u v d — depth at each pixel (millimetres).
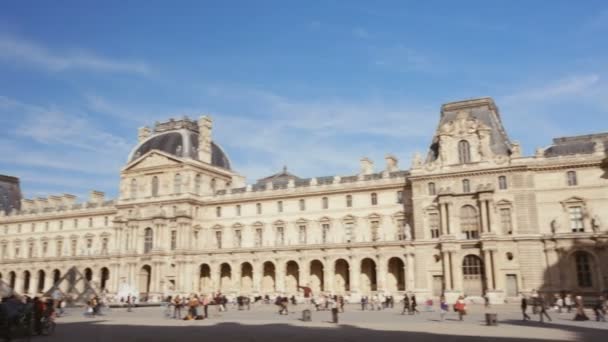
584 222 93188
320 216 120188
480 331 47531
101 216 149500
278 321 62062
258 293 120062
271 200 127000
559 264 91875
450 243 98000
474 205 99562
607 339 40594
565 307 84125
